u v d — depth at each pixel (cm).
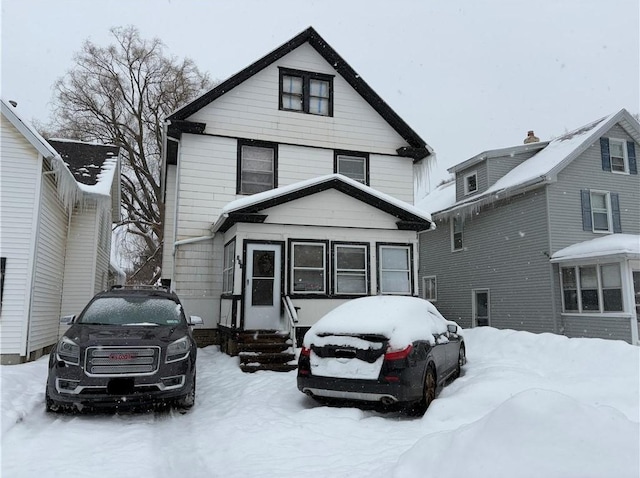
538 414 313
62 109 2770
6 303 892
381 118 1500
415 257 1206
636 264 1399
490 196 1764
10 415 527
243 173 1346
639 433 295
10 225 912
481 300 1903
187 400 626
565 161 1583
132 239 3362
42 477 374
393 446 454
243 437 488
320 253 1145
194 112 1312
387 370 568
